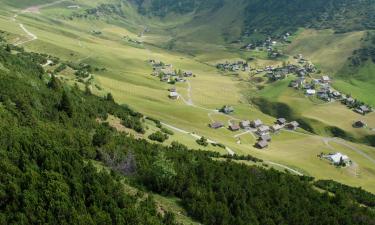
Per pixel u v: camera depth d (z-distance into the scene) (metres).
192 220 68.06
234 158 140.25
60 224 50.25
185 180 77.69
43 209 50.62
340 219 89.94
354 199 121.12
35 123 82.81
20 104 90.44
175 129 187.12
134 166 78.94
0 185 52.59
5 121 74.44
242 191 84.88
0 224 47.84
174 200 73.12
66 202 53.06
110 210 55.56
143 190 70.56
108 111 134.50
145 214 57.50
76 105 117.19
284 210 84.44
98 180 60.81
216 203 74.50
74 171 60.88
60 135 79.12
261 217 79.19
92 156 78.44
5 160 57.62
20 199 51.75
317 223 85.38
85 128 102.81
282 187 97.50
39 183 54.59
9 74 115.19
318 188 124.56
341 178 182.62
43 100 101.94
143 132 129.50
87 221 51.31
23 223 48.59
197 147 147.62
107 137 89.62
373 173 196.50
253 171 104.56
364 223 92.12
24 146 63.16
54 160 61.12
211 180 86.25
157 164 77.38
